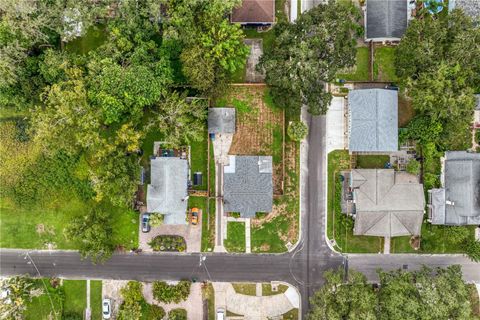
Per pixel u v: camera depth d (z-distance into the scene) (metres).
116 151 44.44
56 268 49.56
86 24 43.91
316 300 45.22
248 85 48.56
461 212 46.50
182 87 47.50
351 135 46.47
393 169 47.03
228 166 47.09
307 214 49.19
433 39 42.50
